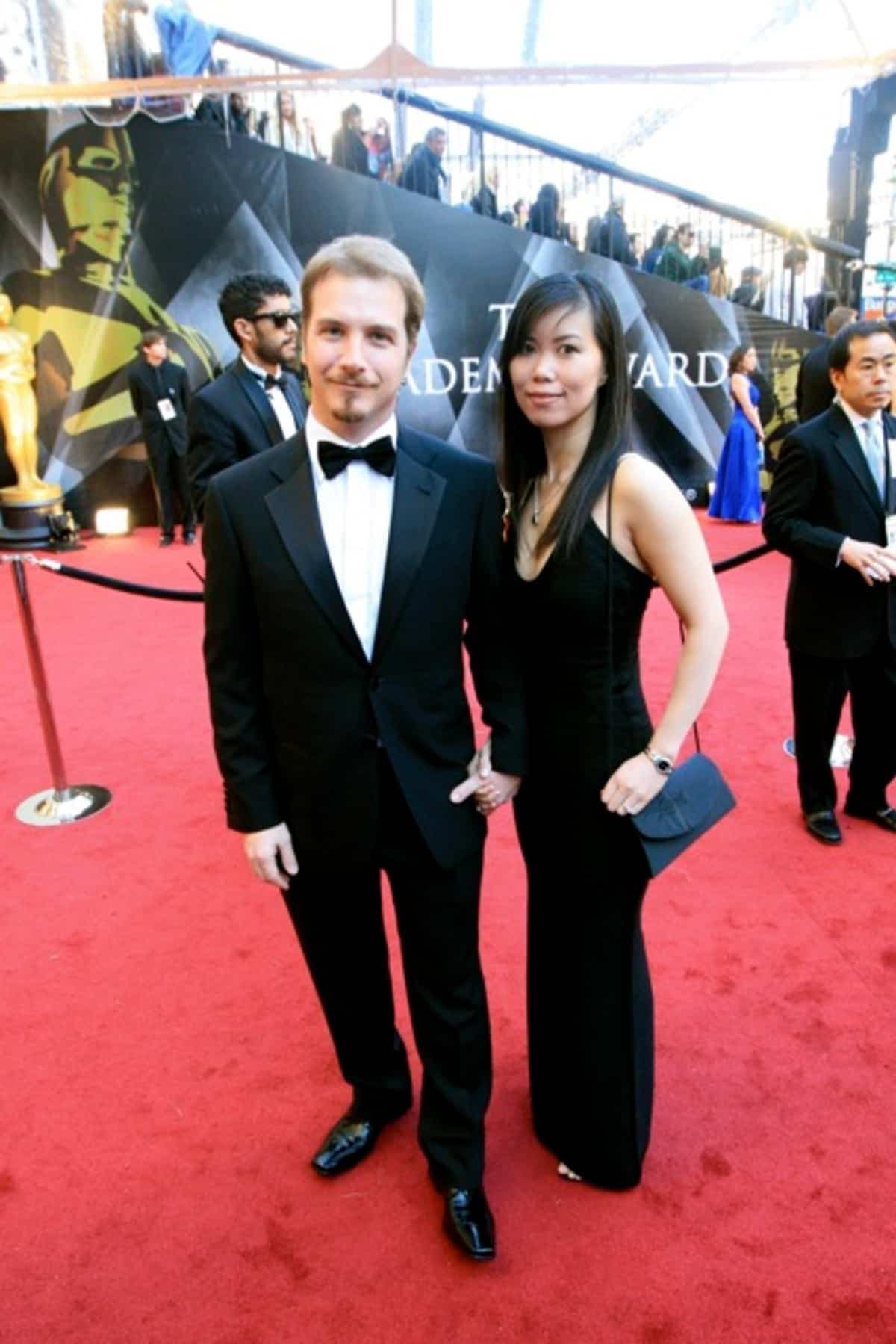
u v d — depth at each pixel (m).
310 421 1.44
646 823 1.56
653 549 1.47
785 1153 1.92
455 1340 1.56
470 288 8.90
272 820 1.56
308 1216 1.81
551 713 1.61
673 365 9.12
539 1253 1.71
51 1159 1.96
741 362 8.38
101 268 8.73
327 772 1.50
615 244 9.04
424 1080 1.75
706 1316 1.59
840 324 5.18
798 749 3.15
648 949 2.58
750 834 3.18
